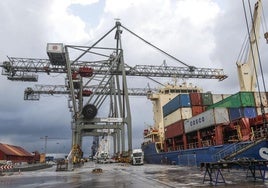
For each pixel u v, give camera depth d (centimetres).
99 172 3562
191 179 2133
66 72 6756
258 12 4538
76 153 5550
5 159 6819
